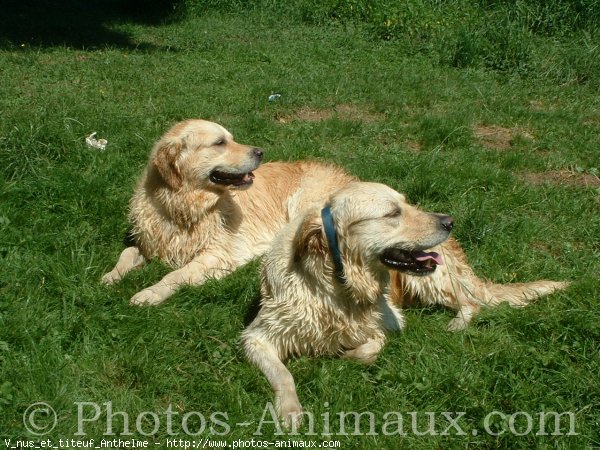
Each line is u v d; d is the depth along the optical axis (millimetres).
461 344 3514
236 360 3486
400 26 8211
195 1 10281
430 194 4266
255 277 3764
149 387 3361
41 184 4129
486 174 4406
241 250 3977
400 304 3750
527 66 6531
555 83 6281
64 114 4680
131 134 4652
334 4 9273
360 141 4754
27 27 8273
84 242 3891
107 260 3865
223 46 7652
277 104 5184
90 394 3348
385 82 6008
